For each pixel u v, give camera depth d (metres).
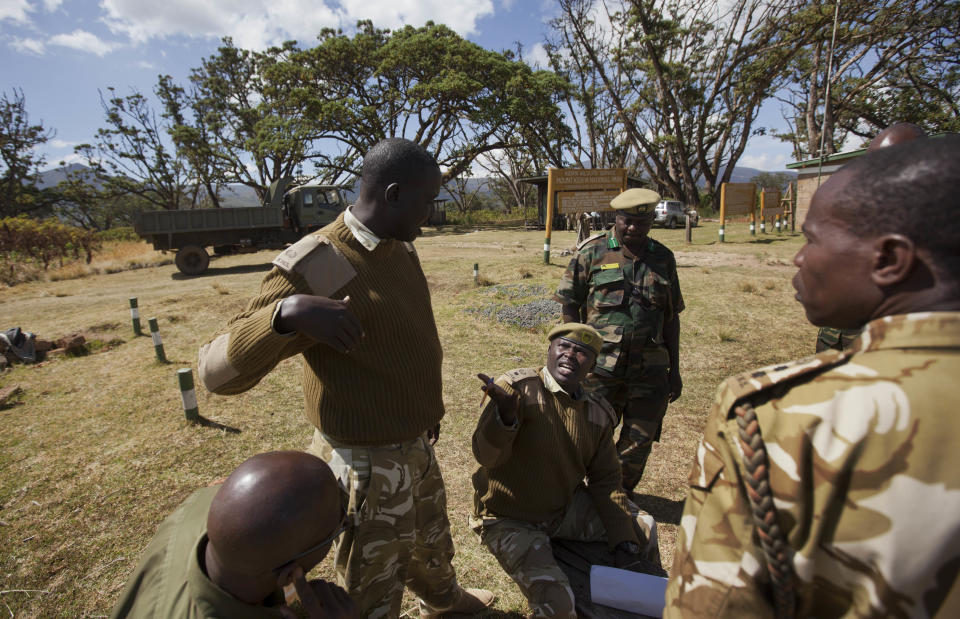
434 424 1.87
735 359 5.91
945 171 0.68
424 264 13.38
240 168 39.34
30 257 18.02
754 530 0.76
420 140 33.31
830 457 0.69
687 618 0.84
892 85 28.67
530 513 2.19
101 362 6.61
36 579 2.82
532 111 29.61
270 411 4.89
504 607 2.55
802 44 24.94
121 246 27.45
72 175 43.81
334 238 1.65
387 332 1.68
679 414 4.68
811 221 0.83
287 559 1.03
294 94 28.86
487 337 6.94
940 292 0.70
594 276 3.17
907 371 0.68
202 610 1.04
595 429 2.22
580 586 2.02
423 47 29.53
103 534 3.19
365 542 1.71
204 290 11.72
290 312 1.36
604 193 11.66
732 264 11.80
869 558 0.66
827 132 15.89
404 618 2.49
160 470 3.90
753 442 0.76
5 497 3.58
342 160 32.44
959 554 0.62
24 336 6.88
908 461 0.64
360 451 1.71
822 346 3.10
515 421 2.01
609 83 33.25
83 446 4.29
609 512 2.18
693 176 36.69
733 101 32.19
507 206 56.91
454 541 3.05
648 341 3.05
